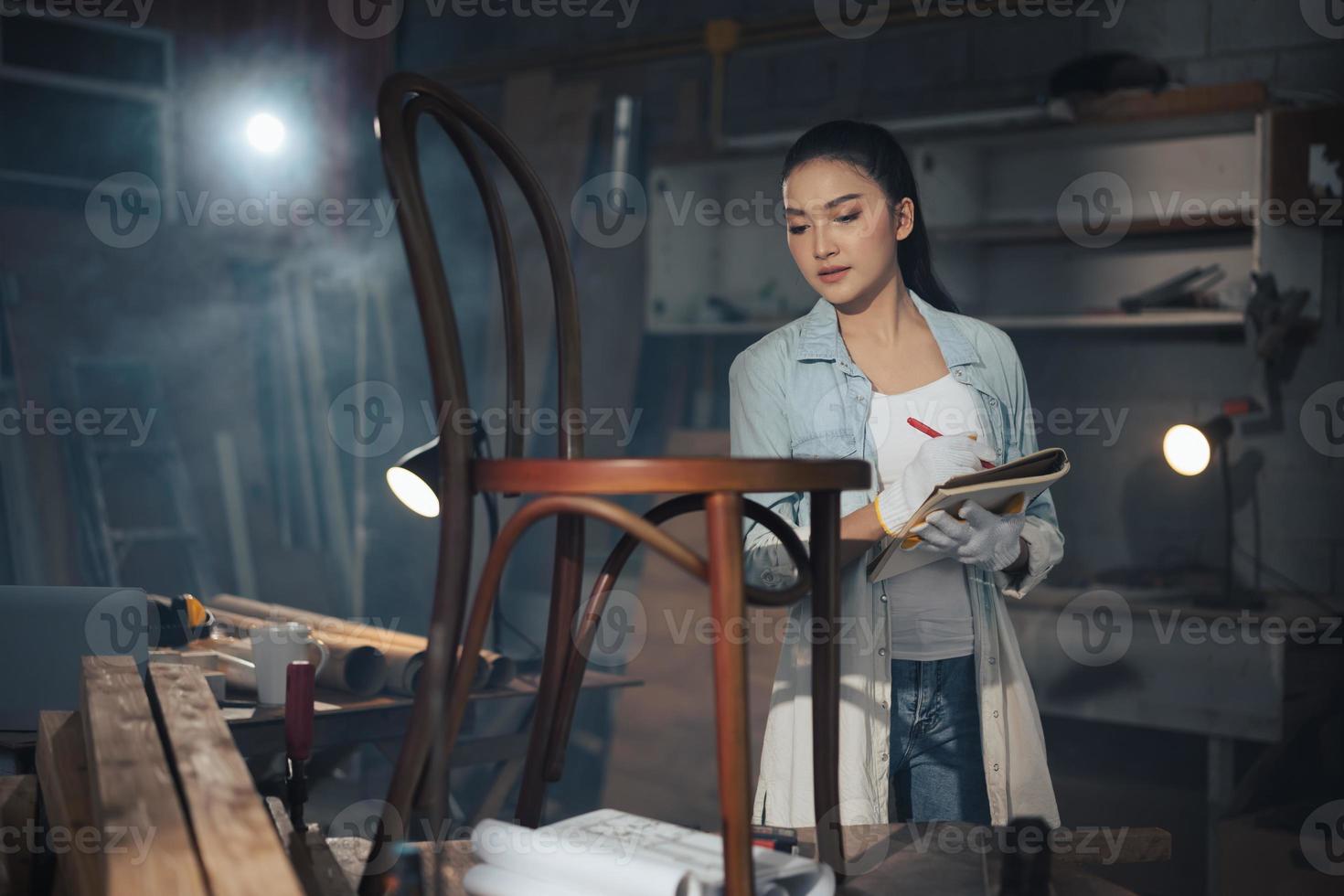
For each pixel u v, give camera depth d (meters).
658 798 3.74
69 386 4.23
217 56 4.71
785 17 4.05
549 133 4.59
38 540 4.05
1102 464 3.64
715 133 4.11
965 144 3.62
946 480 1.47
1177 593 3.20
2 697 2.04
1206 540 3.48
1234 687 2.95
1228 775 2.99
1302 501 3.33
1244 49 3.39
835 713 1.14
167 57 4.56
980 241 3.77
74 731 1.49
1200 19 3.45
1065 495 3.70
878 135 1.81
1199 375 3.50
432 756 1.03
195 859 0.89
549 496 1.01
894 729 1.81
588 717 4.27
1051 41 3.67
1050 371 3.73
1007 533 1.60
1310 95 3.28
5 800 1.45
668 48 4.31
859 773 1.73
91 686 1.37
